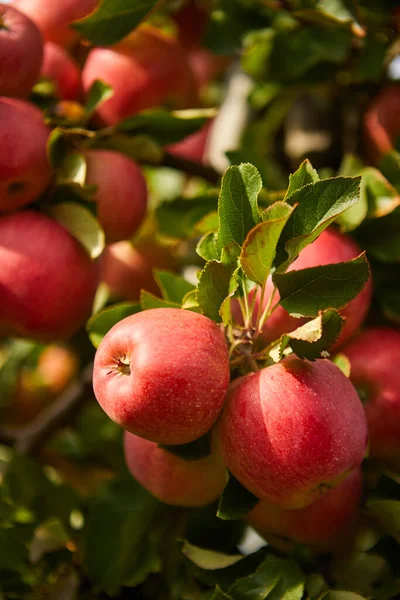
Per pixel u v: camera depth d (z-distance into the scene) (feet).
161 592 2.86
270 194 2.84
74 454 3.43
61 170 2.80
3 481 3.10
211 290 2.35
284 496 2.30
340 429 2.27
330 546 2.60
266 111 3.49
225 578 2.59
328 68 3.26
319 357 2.29
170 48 3.06
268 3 3.26
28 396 3.78
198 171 3.18
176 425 2.24
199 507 2.71
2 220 2.78
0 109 2.71
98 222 2.78
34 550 2.89
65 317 2.78
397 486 2.59
